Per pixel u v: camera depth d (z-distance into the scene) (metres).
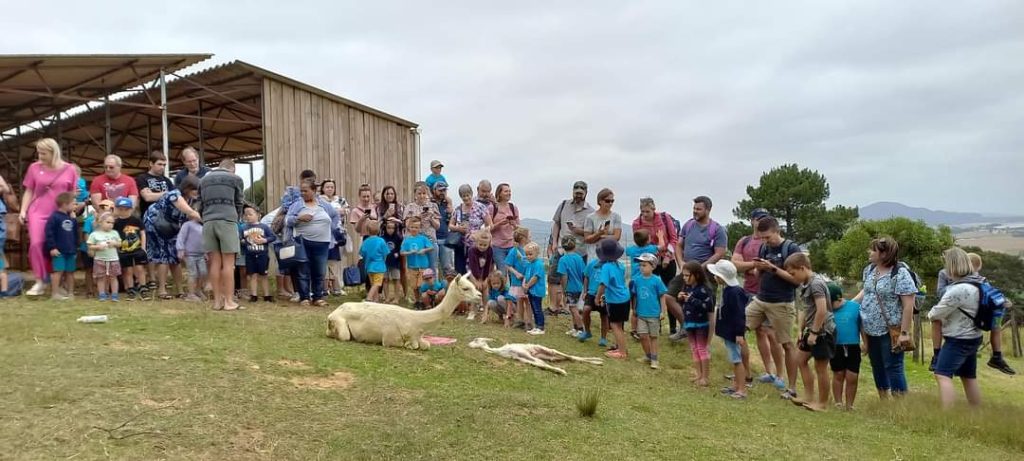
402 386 5.82
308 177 10.09
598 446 4.89
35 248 8.78
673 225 11.18
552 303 12.13
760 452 5.22
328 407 5.00
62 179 8.91
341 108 15.53
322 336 7.54
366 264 10.69
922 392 8.29
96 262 8.60
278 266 10.54
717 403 7.09
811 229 51.03
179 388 4.90
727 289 7.80
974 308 7.31
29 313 7.23
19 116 18.62
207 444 4.07
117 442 3.92
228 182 8.69
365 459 4.18
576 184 11.52
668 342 10.68
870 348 8.05
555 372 7.55
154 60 13.02
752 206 54.88
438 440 4.61
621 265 9.41
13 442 3.77
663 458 4.81
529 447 4.70
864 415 7.32
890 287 7.75
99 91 15.26
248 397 4.94
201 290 9.66
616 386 7.38
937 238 41.25
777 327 8.18
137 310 7.95
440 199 12.56
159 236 9.35
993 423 6.54
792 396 7.98
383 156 16.78
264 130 13.66
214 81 14.65
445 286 10.89
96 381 4.80
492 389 6.17
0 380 4.65
